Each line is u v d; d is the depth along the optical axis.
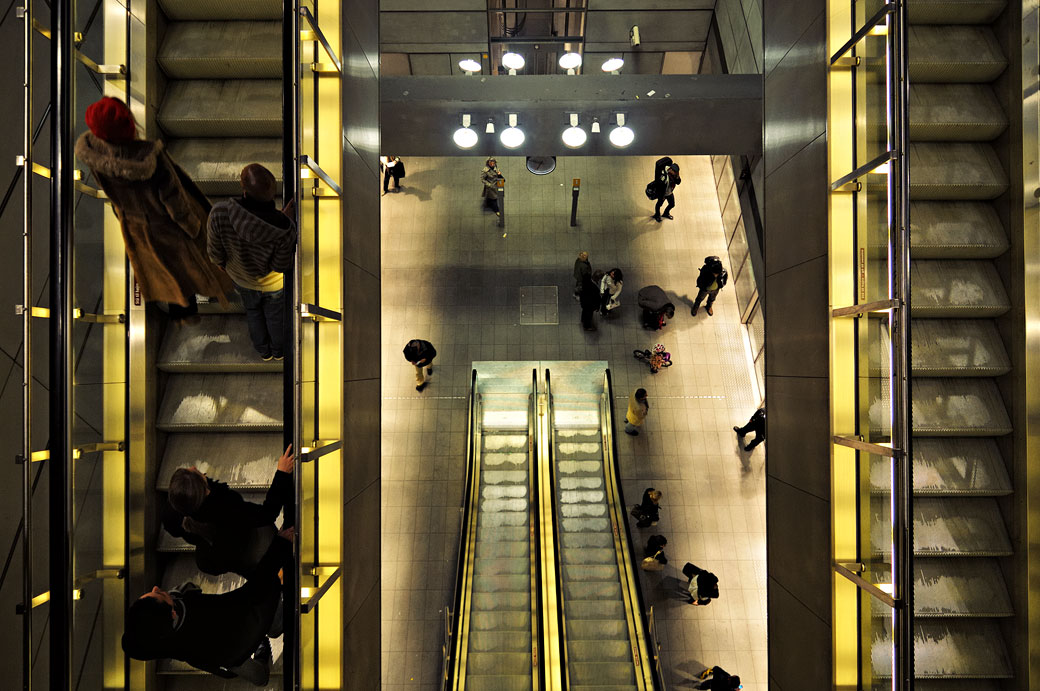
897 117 4.42
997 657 5.18
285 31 4.13
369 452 5.89
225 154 5.27
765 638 9.52
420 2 12.97
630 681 8.05
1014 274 5.25
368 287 5.96
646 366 12.66
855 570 5.02
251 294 4.27
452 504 10.98
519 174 15.77
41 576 4.54
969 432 5.20
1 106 4.45
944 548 5.18
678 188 15.41
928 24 5.72
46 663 4.40
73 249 4.11
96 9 4.45
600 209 15.02
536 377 11.37
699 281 12.61
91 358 4.31
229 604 3.55
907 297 4.39
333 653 4.91
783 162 6.29
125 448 4.60
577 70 14.02
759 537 10.62
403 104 9.40
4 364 4.44
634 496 11.06
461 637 8.09
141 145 3.52
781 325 6.28
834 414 5.24
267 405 4.98
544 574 8.72
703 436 11.80
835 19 5.25
